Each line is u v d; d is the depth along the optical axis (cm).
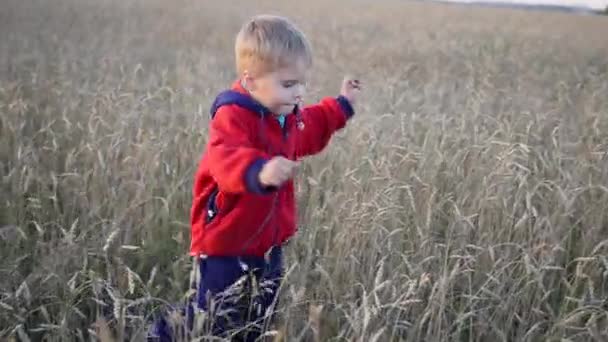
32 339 303
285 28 250
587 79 1144
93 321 306
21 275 316
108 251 338
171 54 1225
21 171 424
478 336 305
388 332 291
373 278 315
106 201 388
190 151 480
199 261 275
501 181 396
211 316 250
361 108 682
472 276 354
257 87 252
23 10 1734
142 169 428
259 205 263
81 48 1154
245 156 227
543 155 550
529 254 335
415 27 2114
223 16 2123
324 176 449
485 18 2789
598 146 482
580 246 394
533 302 318
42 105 681
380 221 346
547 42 1816
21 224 369
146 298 255
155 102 631
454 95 837
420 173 432
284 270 304
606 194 409
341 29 1900
